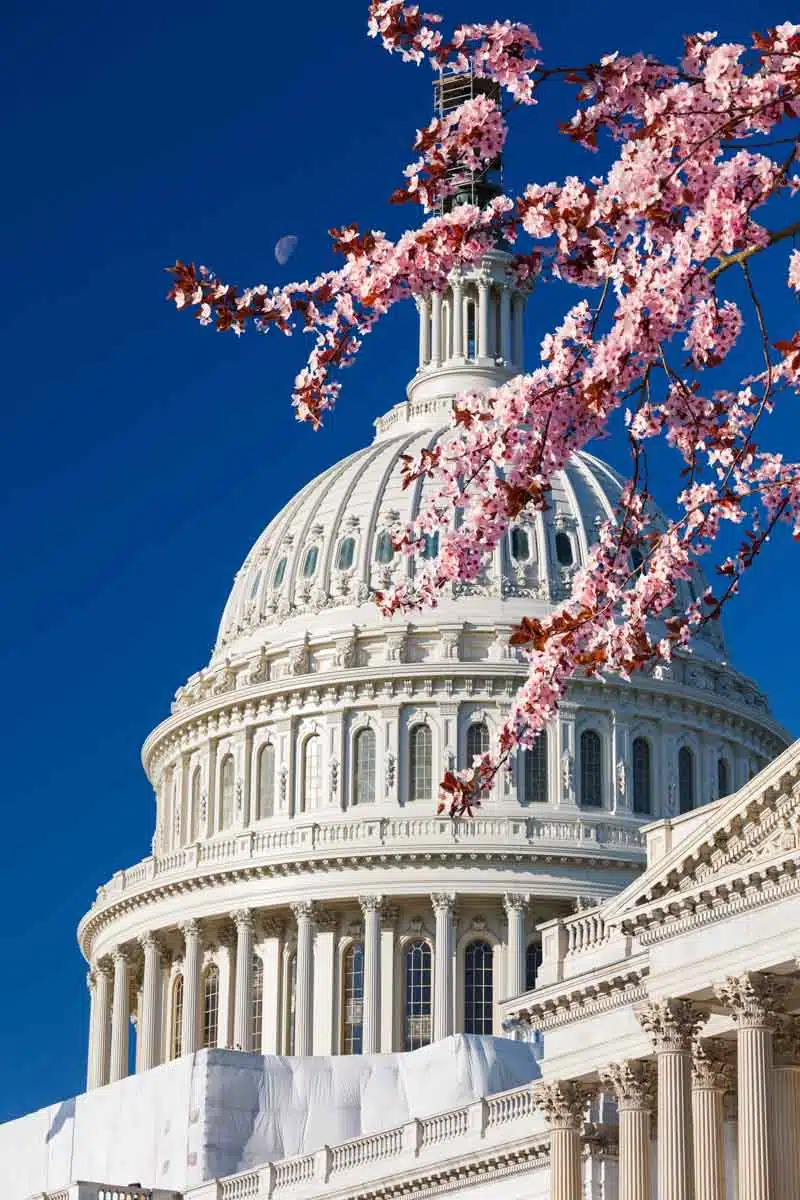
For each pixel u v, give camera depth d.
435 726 169.25
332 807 169.62
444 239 30.73
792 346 28.95
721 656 181.50
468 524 33.09
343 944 167.00
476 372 197.50
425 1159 106.31
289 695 173.62
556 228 28.83
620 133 28.88
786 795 74.25
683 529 31.97
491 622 171.38
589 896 163.25
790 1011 77.00
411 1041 163.12
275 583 183.50
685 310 28.61
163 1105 130.62
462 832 164.12
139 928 176.00
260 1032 168.50
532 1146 98.44
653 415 31.38
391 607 33.81
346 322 31.56
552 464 31.16
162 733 185.38
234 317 31.42
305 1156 115.00
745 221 27.62
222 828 177.25
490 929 164.38
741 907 75.25
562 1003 88.56
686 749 174.00
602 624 32.94
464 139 29.95
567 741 168.25
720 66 27.48
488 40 28.73
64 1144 139.00
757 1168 73.44
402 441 190.50
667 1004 78.44
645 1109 84.94
